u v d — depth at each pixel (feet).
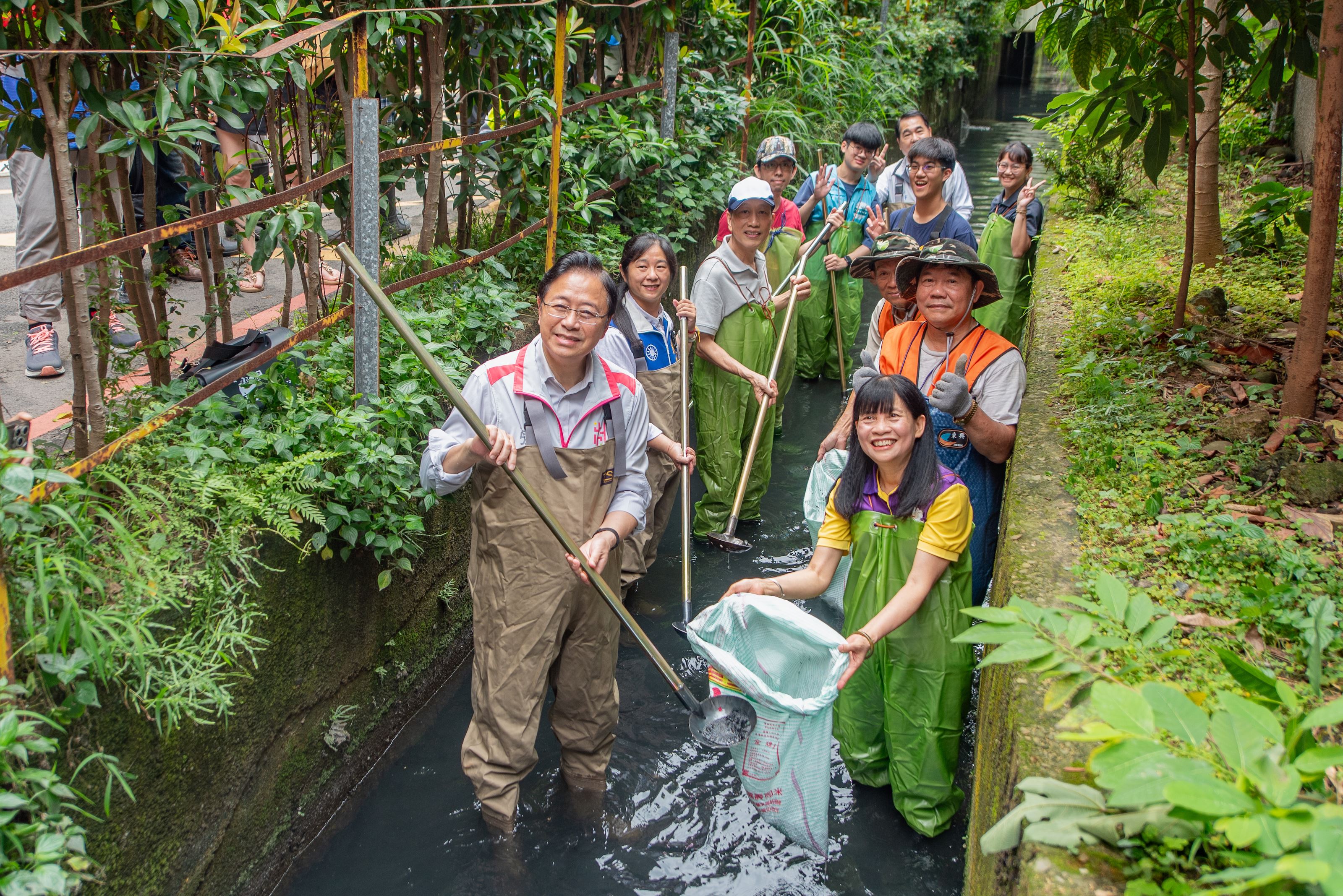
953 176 21.58
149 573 7.50
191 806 8.09
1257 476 9.81
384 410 10.58
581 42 18.90
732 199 14.70
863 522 9.57
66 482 6.45
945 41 54.60
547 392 9.18
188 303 17.43
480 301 13.53
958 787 10.58
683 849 9.80
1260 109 28.09
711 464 15.52
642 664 12.69
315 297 12.85
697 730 9.20
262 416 10.43
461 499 13.00
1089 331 14.17
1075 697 6.49
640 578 14.23
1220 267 16.97
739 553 15.44
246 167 11.07
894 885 9.36
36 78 8.50
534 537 9.15
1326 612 7.10
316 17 11.48
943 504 9.08
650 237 13.43
